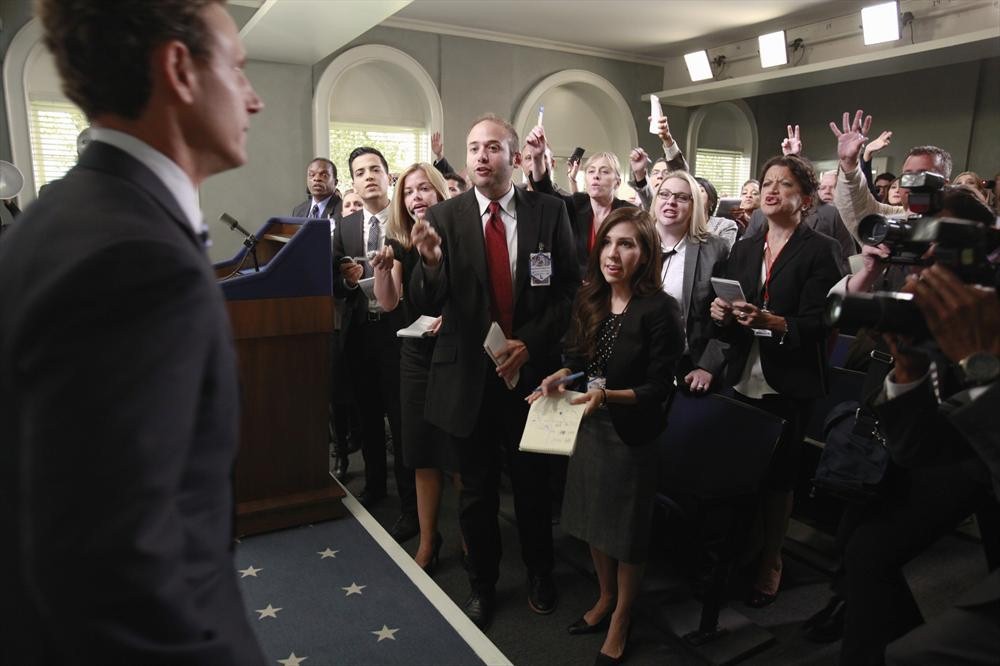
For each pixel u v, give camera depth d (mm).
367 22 4523
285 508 2316
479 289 2035
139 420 530
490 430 2059
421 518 2441
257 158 5871
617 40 7336
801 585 2344
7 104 4859
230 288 2152
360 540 2273
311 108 6055
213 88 705
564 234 2125
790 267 2195
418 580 2031
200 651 579
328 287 2309
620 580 1916
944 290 933
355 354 2867
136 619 535
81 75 653
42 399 519
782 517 2180
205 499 647
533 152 2615
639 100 8148
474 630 1794
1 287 584
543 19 6531
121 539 516
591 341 1958
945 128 7496
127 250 557
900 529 1461
